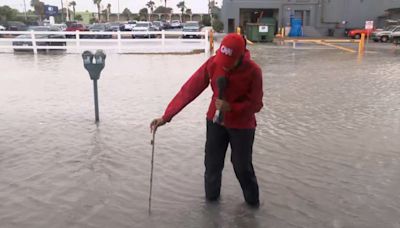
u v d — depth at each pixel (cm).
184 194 439
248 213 398
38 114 786
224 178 480
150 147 591
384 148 602
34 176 483
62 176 483
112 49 2347
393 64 1775
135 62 1759
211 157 404
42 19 8950
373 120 766
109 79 1240
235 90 357
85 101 909
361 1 4669
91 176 484
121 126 701
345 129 704
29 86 1102
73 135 646
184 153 567
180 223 379
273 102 927
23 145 595
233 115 368
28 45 2264
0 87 1085
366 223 383
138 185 461
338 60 1973
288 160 548
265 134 670
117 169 507
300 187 461
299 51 2578
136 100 924
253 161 542
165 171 502
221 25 5075
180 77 1299
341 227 376
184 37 4044
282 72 1482
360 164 535
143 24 5084
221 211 402
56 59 1839
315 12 4738
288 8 4750
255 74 351
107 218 388
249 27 3575
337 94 1029
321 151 587
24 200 423
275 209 408
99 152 567
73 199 426
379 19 4694
